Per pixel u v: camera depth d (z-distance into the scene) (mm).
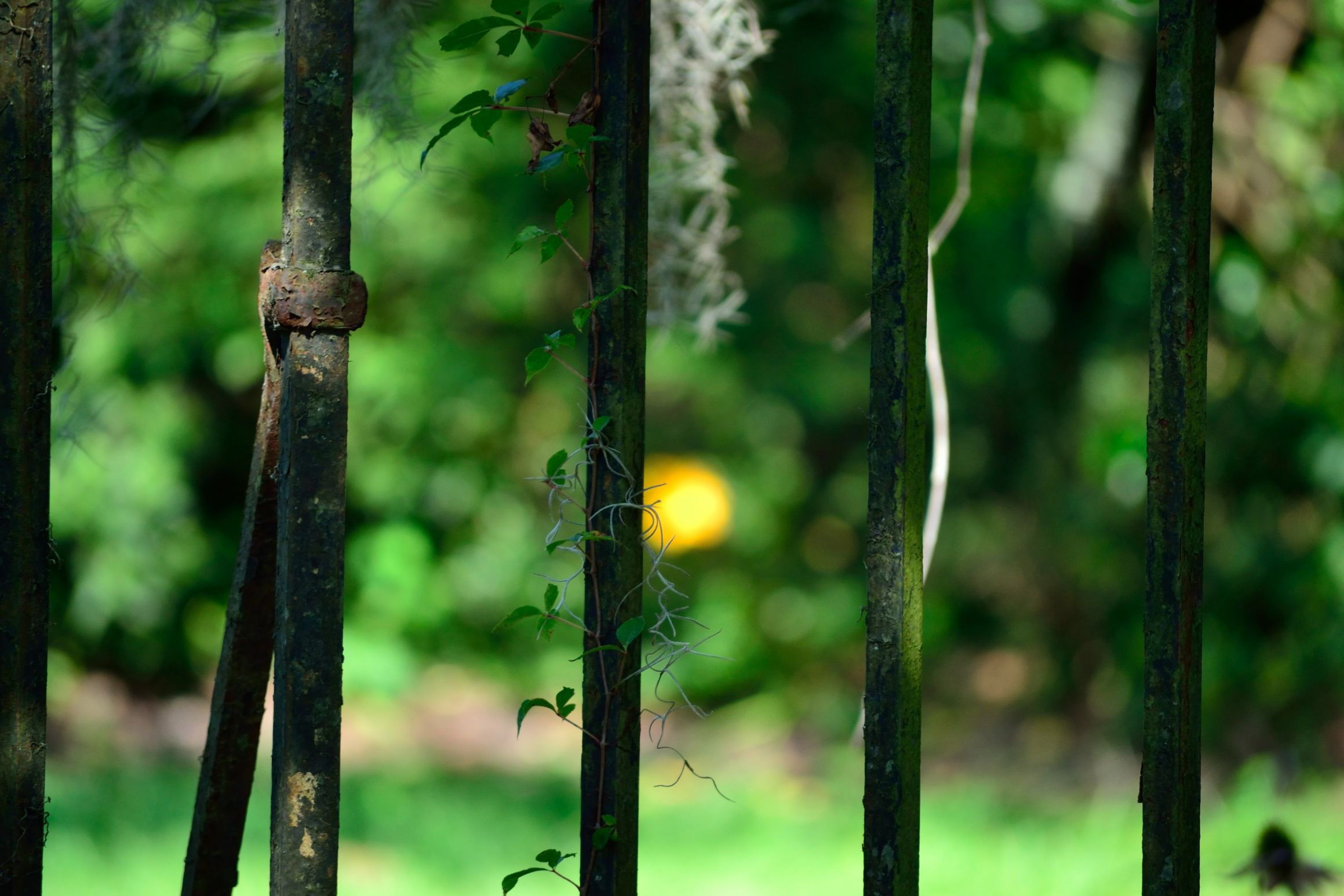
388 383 10867
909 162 2080
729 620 11773
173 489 10156
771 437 12523
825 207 10727
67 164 3291
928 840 6742
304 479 2094
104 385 9875
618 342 2205
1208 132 2115
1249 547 8227
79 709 9914
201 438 10609
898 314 2092
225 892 2377
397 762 9359
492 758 9688
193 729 10000
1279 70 7500
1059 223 8883
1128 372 8930
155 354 10055
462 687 11367
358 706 10734
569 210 2242
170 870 6090
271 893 2109
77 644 10203
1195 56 2080
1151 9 7770
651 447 12609
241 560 2291
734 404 12133
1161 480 2121
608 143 2195
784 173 10383
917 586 2119
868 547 2123
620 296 2197
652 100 3859
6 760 2131
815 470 12586
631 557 2223
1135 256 8797
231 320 10188
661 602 2264
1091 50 9016
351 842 6918
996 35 9016
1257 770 7531
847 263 11000
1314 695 8039
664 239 4258
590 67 7855
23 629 2137
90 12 3482
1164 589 2119
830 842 7223
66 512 9922
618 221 2197
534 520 12062
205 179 9758
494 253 10164
